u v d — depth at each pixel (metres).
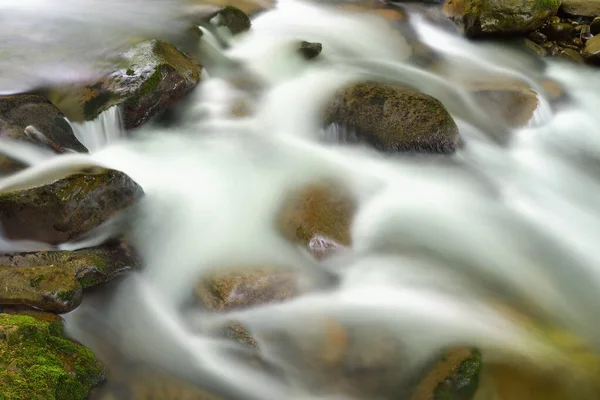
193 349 6.36
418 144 7.25
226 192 7.08
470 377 6.25
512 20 8.59
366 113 7.38
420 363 6.32
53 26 8.02
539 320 6.56
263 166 7.27
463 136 7.59
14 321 6.13
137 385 6.21
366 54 8.51
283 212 6.86
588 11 8.83
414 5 9.27
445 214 7.06
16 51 7.69
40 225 6.56
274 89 7.89
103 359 6.29
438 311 6.55
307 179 7.14
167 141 7.41
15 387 5.87
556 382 6.28
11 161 6.84
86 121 7.24
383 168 7.29
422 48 8.65
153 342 6.38
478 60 8.55
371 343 6.39
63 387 6.05
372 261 6.75
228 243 6.77
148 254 6.73
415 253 6.84
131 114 7.30
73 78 7.44
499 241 6.96
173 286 6.62
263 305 6.48
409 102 7.34
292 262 6.65
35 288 6.29
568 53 8.61
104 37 7.85
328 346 6.38
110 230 6.74
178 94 7.48
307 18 8.98
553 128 7.84
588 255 6.94
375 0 9.39
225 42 8.27
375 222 6.94
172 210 6.94
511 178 7.41
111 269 6.55
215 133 7.51
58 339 6.19
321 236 6.67
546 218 7.16
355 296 6.59
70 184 6.56
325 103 7.57
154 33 7.95
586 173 7.56
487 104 7.87
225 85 7.81
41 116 7.12
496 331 6.46
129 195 6.79
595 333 6.53
